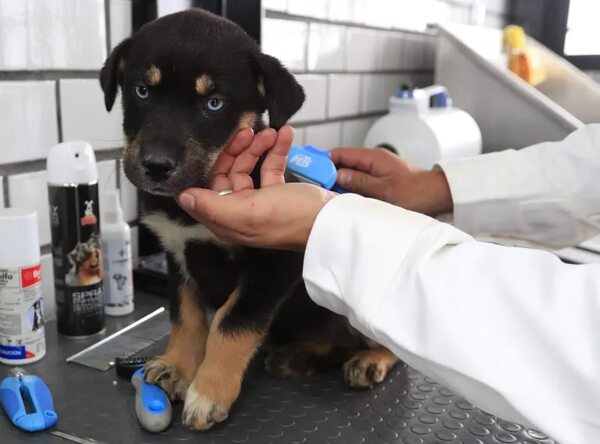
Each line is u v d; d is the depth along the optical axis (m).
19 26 1.00
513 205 1.10
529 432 0.79
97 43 1.13
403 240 0.63
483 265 0.60
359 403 0.87
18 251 0.89
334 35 1.72
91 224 1.00
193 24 0.85
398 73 2.07
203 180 0.83
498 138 1.87
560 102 2.18
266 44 1.47
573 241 1.15
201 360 0.92
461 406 0.86
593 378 0.52
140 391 0.81
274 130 0.79
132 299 1.14
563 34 2.65
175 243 0.92
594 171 1.08
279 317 0.97
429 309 0.58
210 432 0.78
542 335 0.55
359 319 0.62
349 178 1.18
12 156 1.02
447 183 1.13
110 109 0.91
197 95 0.83
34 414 0.76
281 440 0.77
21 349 0.92
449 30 1.91
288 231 0.71
